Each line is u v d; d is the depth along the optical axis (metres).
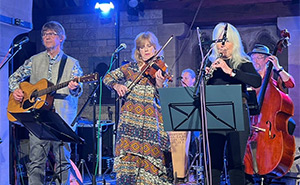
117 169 4.52
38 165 5.05
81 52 10.30
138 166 4.55
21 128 8.26
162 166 4.56
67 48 10.39
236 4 8.90
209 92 3.57
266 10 8.63
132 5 9.20
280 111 5.69
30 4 6.30
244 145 3.89
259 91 5.82
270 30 9.66
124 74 4.70
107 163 8.01
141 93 4.55
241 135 3.89
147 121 4.51
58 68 5.16
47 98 4.96
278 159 5.58
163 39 9.39
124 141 4.50
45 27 5.15
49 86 4.97
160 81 4.34
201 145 6.71
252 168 5.65
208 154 3.65
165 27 9.39
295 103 8.23
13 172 7.20
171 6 9.33
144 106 4.53
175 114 3.76
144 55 4.59
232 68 3.97
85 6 10.19
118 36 8.94
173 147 6.62
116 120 8.17
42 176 5.10
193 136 7.49
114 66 9.87
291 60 8.32
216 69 3.86
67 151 5.14
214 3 9.03
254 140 5.68
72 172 5.41
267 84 5.63
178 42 9.68
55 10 10.35
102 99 10.09
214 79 4.01
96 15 10.18
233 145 3.90
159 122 4.55
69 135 4.41
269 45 9.70
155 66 4.48
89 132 8.38
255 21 9.30
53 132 4.55
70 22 10.36
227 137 3.96
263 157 5.65
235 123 3.63
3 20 5.78
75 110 5.20
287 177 7.06
